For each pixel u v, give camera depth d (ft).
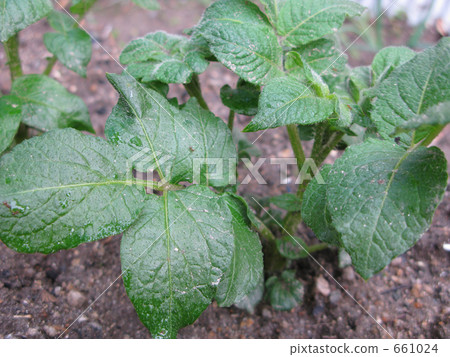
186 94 1.50
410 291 1.04
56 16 1.09
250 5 0.84
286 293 0.99
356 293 1.04
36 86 1.04
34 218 0.64
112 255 1.07
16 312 0.93
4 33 0.82
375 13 1.71
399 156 0.65
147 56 0.88
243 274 0.76
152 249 0.69
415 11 1.84
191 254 0.69
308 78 0.70
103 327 0.95
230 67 0.75
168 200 0.73
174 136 0.77
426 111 0.63
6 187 0.64
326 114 0.68
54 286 1.00
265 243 1.05
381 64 0.89
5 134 0.88
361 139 0.91
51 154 0.67
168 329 0.68
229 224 0.72
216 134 0.82
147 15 1.84
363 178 0.64
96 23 1.77
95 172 0.69
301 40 0.83
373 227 0.61
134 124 0.75
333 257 1.11
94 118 1.40
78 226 0.66
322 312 1.02
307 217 0.74
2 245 1.02
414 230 0.60
